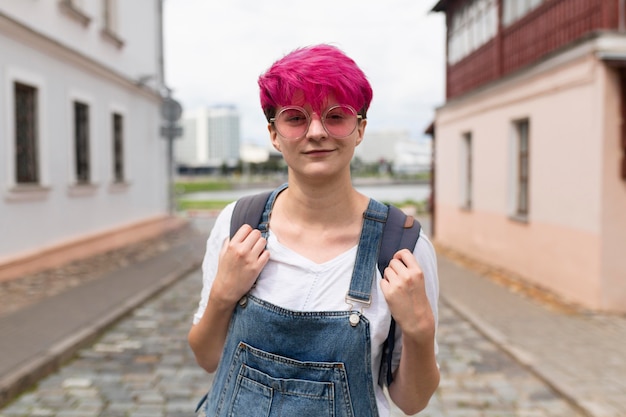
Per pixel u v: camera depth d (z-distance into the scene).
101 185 12.66
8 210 8.79
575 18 8.00
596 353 5.47
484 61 11.85
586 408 4.12
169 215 17.92
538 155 8.95
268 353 1.37
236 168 107.69
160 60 17.38
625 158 7.09
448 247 14.16
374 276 1.37
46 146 9.95
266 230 1.45
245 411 1.38
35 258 9.41
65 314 6.47
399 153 102.69
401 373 1.42
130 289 8.09
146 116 16.14
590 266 7.45
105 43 12.99
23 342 5.30
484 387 4.68
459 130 13.21
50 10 10.17
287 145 1.37
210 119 129.00
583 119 7.54
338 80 1.31
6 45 8.66
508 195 10.27
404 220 1.44
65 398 4.29
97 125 12.47
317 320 1.34
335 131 1.34
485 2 11.80
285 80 1.33
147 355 5.36
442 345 5.89
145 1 16.05
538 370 4.95
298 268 1.38
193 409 4.14
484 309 7.39
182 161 130.75
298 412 1.34
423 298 1.33
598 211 7.23
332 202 1.41
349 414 1.34
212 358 1.54
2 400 4.11
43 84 9.87
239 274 1.39
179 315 6.93
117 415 4.01
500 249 10.68
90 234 11.98
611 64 6.97
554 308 7.48
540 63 8.66
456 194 13.53
